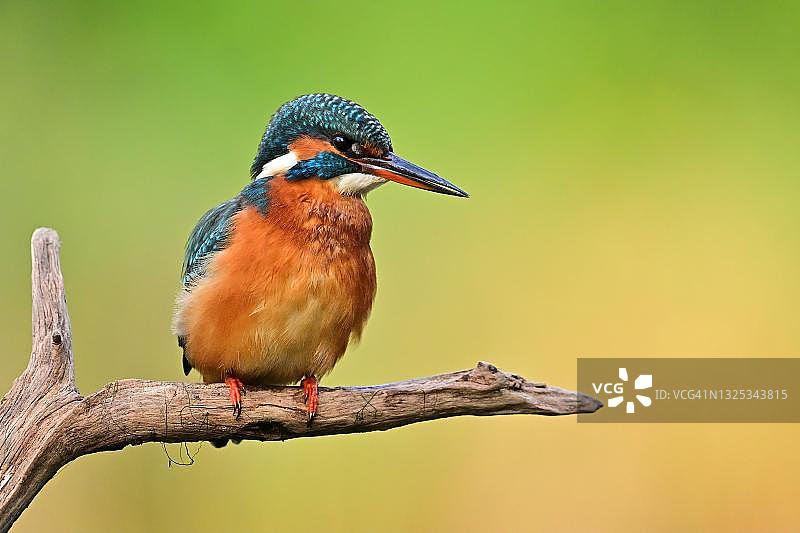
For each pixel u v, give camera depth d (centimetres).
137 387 731
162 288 1297
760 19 1493
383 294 1362
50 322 768
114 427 724
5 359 1248
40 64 1359
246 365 796
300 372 817
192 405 732
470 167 1408
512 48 1452
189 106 1353
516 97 1444
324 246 796
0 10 1365
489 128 1421
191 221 1323
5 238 1300
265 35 1383
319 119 823
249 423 739
